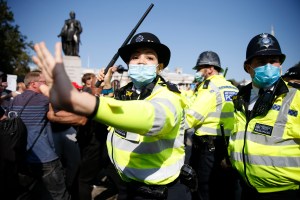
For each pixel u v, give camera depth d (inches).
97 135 131.8
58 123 124.1
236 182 136.3
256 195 83.9
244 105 88.3
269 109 80.0
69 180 152.7
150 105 50.1
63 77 38.9
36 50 39.4
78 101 40.1
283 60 87.8
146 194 70.7
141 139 67.6
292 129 76.0
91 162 133.5
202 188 131.2
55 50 39.3
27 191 122.4
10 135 107.9
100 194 170.6
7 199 112.3
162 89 63.5
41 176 124.9
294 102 76.9
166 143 69.2
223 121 128.0
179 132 72.0
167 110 52.8
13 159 109.0
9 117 117.3
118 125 45.0
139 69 73.7
